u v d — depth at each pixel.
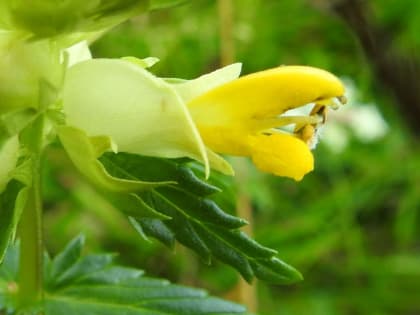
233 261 0.07
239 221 0.07
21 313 0.07
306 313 0.16
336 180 0.16
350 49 0.16
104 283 0.08
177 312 0.07
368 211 0.17
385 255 0.17
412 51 0.17
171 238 0.07
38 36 0.06
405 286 0.16
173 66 0.15
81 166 0.06
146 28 0.15
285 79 0.06
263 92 0.06
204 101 0.06
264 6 0.16
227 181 0.08
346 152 0.17
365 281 0.16
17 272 0.08
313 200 0.16
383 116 0.17
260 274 0.07
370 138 0.17
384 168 0.16
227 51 0.13
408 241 0.17
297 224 0.15
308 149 0.06
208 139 0.06
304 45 0.16
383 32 0.16
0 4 0.06
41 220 0.07
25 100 0.06
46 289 0.08
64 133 0.06
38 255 0.07
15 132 0.06
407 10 0.17
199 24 0.15
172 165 0.07
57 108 0.06
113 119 0.06
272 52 0.16
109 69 0.06
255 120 0.06
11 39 0.06
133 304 0.08
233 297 0.13
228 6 0.13
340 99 0.06
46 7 0.06
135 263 0.15
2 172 0.06
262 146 0.06
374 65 0.15
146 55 0.15
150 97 0.06
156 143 0.06
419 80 0.16
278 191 0.16
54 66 0.06
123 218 0.15
